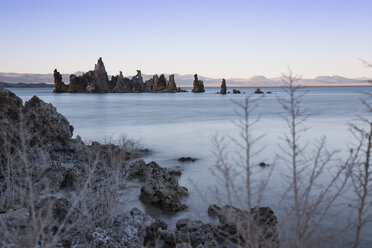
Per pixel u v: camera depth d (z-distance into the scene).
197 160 19.48
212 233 8.80
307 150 20.45
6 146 10.91
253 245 3.41
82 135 31.52
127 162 13.41
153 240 8.70
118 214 9.43
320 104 86.06
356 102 95.44
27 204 9.15
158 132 33.78
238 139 26.78
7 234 4.36
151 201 11.91
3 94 13.91
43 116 15.97
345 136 28.23
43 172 3.68
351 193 11.15
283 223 3.57
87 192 8.36
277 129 34.25
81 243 7.12
